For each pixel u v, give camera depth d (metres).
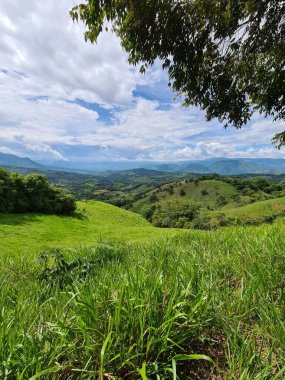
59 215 38.84
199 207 66.50
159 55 4.77
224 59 5.50
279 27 5.09
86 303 1.67
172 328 1.68
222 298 2.12
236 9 4.38
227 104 6.02
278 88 5.96
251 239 3.83
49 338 1.59
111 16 4.27
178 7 4.24
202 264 2.80
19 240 22.89
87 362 1.38
